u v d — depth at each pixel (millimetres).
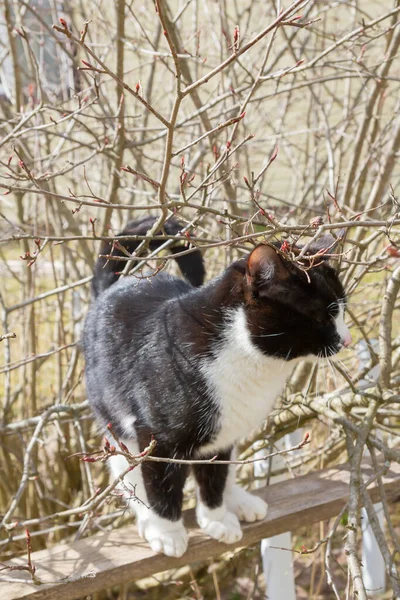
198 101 3236
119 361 2543
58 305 3807
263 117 5582
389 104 5848
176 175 5625
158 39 3770
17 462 3906
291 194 5773
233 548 2570
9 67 5012
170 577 3713
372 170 4629
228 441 2512
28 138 4289
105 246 2996
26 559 2459
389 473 2871
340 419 2709
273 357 2387
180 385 2346
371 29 3582
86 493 3746
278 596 3260
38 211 4465
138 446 2475
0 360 4832
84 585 2340
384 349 2832
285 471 3248
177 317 2434
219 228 3789
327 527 3785
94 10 4871
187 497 3621
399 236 2719
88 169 5211
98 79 3500
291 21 1871
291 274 2311
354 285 2814
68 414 3318
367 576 3717
